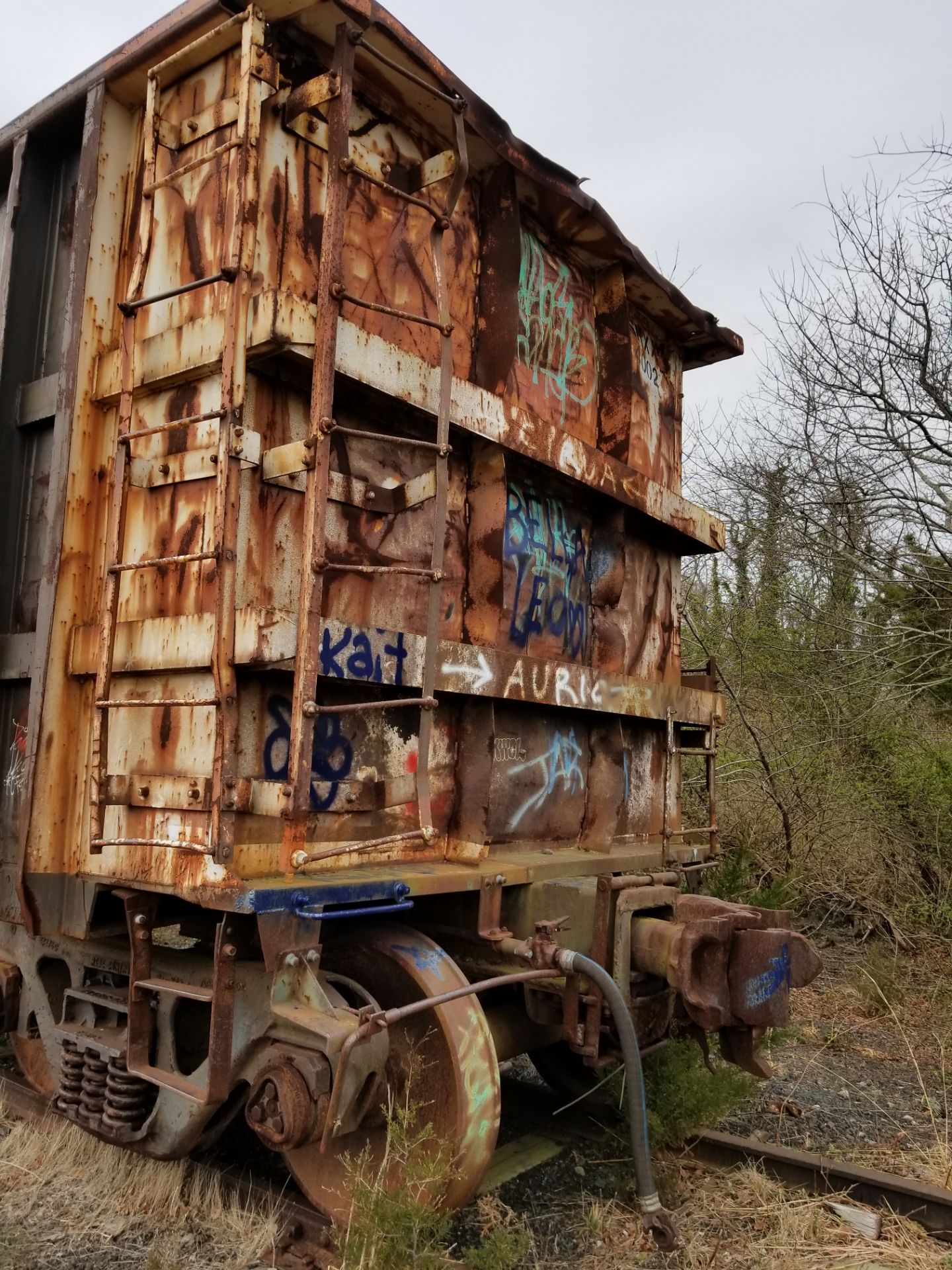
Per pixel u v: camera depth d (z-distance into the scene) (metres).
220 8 3.08
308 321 2.89
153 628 3.02
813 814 8.23
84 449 3.36
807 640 9.16
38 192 3.89
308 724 2.68
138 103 3.55
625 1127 3.96
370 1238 2.67
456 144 3.52
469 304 4.02
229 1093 2.88
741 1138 3.90
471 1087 3.00
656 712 4.82
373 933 3.28
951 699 8.80
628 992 3.50
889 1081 4.91
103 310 3.43
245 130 2.93
